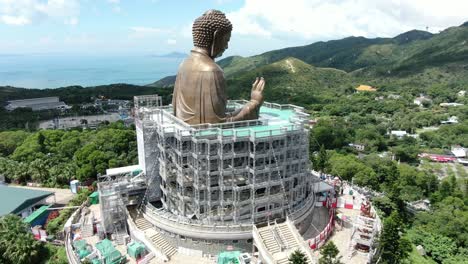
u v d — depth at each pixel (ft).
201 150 217.97
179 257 221.46
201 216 226.17
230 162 224.94
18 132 479.41
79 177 345.10
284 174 235.40
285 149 231.30
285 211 238.48
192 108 232.32
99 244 221.25
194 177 223.71
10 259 221.66
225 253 208.85
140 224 243.19
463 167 499.92
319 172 379.55
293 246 216.54
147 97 298.35
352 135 612.70
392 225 224.33
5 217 238.89
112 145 406.21
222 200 224.12
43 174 358.43
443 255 257.55
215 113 231.09
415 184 375.66
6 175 361.30
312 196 269.03
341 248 231.71
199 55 233.96
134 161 375.66
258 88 246.68
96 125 639.76
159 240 229.66
